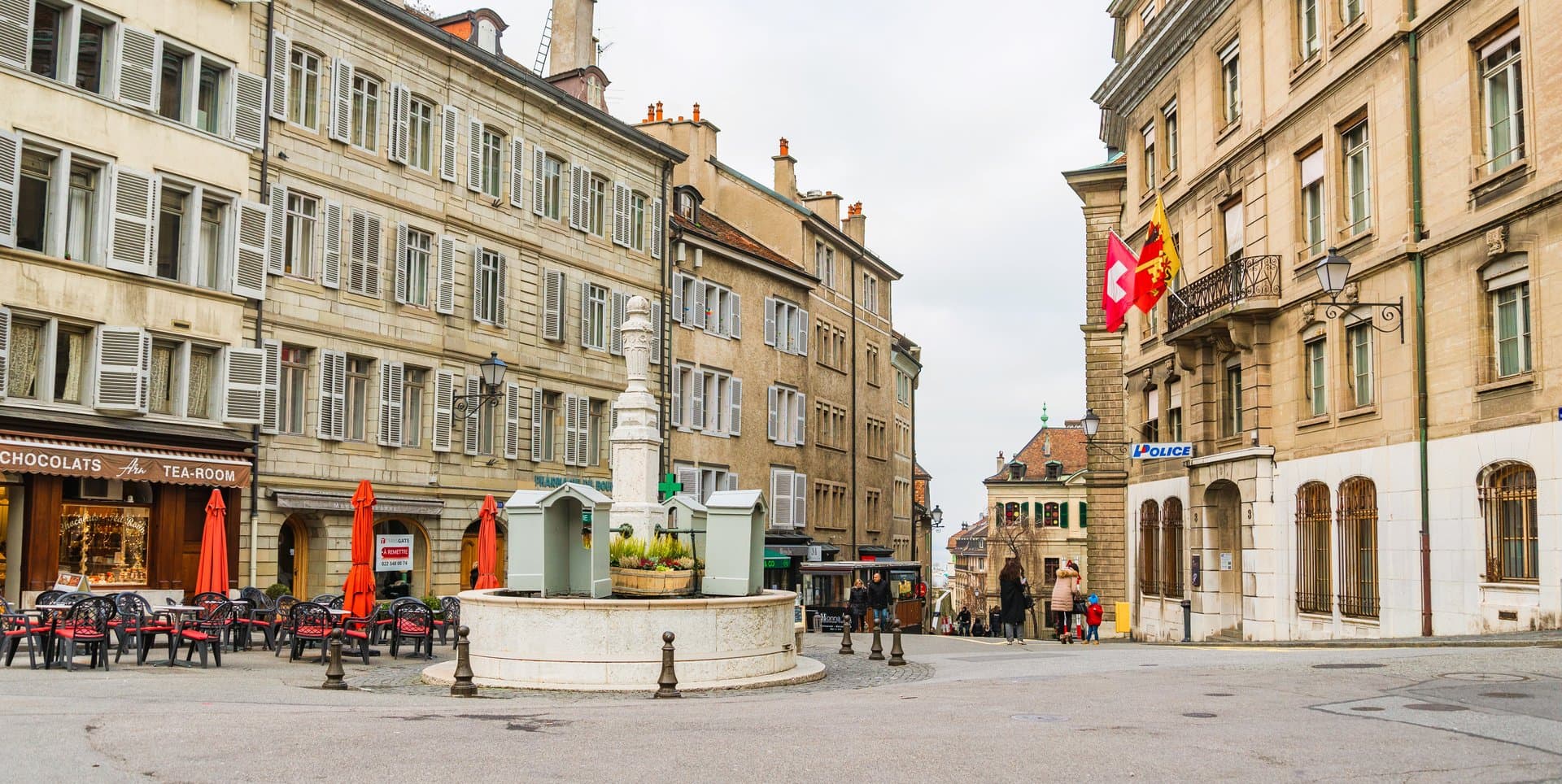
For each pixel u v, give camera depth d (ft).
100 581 84.23
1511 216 63.41
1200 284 97.81
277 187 95.91
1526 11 62.90
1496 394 64.90
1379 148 75.92
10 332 78.59
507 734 35.94
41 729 34.99
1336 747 31.99
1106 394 137.80
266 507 94.07
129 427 84.17
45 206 81.41
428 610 69.67
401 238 107.24
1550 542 60.39
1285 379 87.56
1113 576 134.62
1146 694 45.21
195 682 52.70
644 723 38.81
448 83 113.09
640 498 65.10
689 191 156.15
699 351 151.43
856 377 199.41
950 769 29.71
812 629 141.59
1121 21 126.31
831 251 191.01
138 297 85.51
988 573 289.94
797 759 31.37
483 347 116.06
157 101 86.84
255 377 92.02
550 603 53.52
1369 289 76.89
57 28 82.43
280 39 96.53
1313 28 85.51
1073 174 139.74
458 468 112.98
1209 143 101.14
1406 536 72.28
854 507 195.62
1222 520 97.96
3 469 75.66
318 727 36.81
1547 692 40.93
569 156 128.98
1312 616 83.20
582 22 144.97
